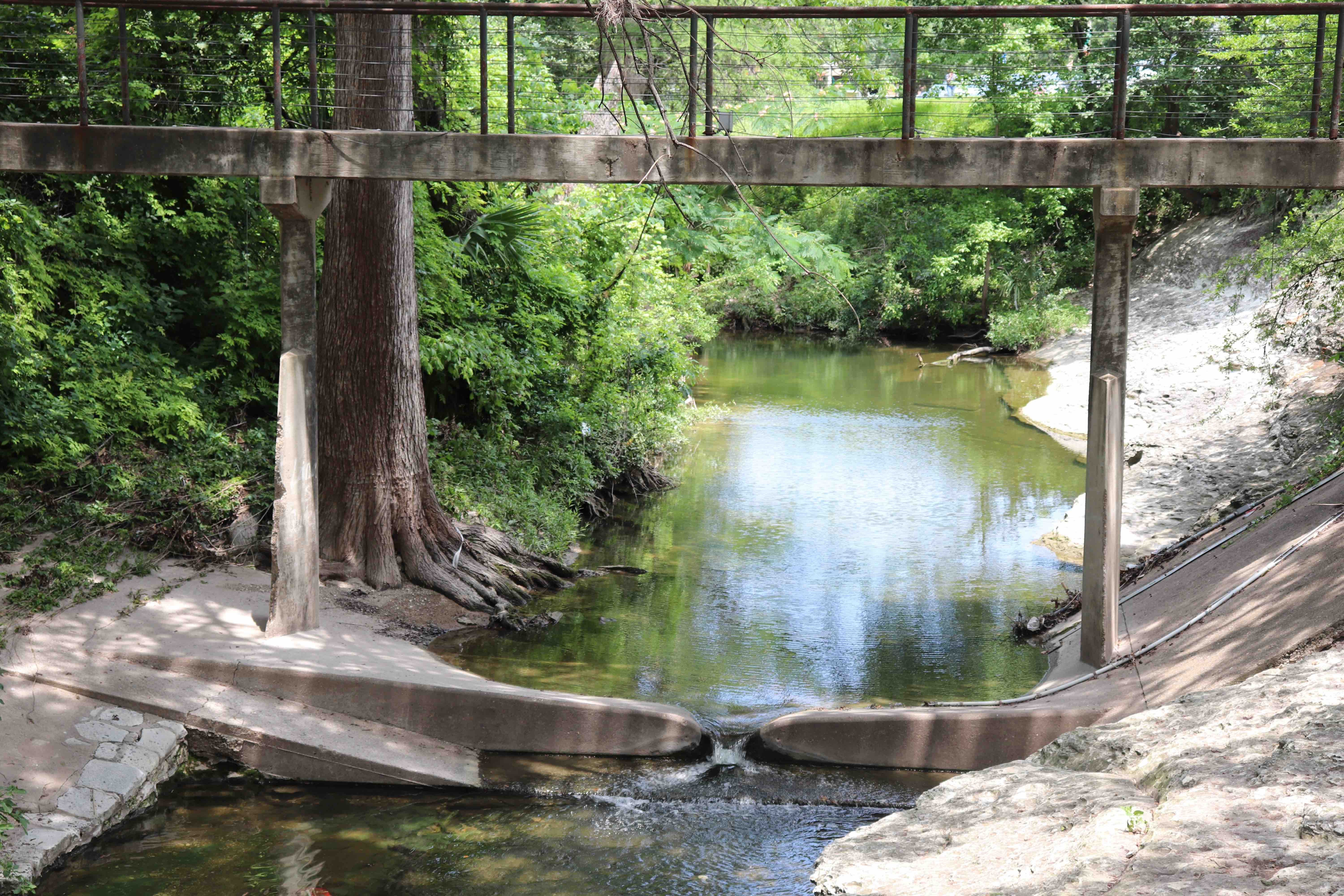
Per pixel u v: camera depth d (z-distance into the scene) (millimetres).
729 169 7984
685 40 13672
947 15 7711
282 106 12391
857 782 7457
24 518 9602
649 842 6664
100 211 11656
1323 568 7910
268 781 7309
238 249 12688
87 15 12047
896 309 35375
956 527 14508
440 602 10570
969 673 9375
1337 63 7547
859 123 25500
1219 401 17828
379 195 10375
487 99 7980
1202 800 5215
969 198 35000
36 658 7539
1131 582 10766
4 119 11531
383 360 10555
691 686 8977
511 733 7812
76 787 6539
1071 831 5328
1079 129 27172
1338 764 5312
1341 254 11984
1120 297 8016
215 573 9656
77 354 10859
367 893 6047
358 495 10625
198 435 11398
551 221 15523
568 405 15000
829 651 9922
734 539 13906
